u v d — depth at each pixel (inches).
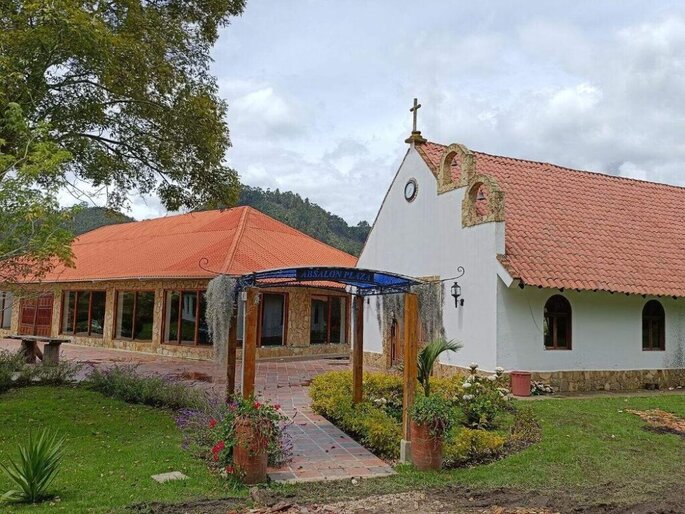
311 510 259.6
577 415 468.8
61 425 421.4
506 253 601.3
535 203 717.3
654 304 677.3
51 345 698.2
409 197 764.0
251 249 987.9
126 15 543.5
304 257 1055.0
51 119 523.2
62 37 451.2
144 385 519.2
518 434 401.7
